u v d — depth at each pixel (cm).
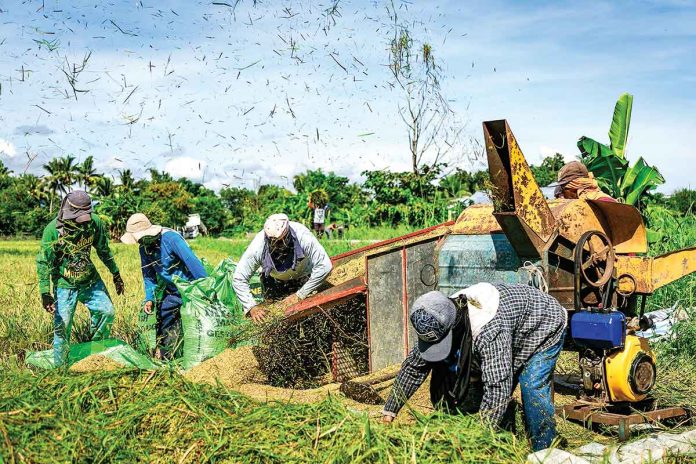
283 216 561
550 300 398
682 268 534
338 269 680
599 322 452
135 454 330
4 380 405
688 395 534
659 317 720
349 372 595
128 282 1182
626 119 1110
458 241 606
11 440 322
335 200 3294
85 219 621
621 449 407
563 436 448
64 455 319
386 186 2248
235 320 579
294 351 573
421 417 359
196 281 595
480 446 330
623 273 538
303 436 334
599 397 470
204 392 382
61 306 626
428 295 366
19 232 5041
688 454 390
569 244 525
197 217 4606
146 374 396
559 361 661
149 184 5178
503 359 364
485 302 372
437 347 360
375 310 602
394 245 659
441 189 2191
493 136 507
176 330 641
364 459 310
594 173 1073
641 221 532
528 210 508
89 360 545
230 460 322
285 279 589
